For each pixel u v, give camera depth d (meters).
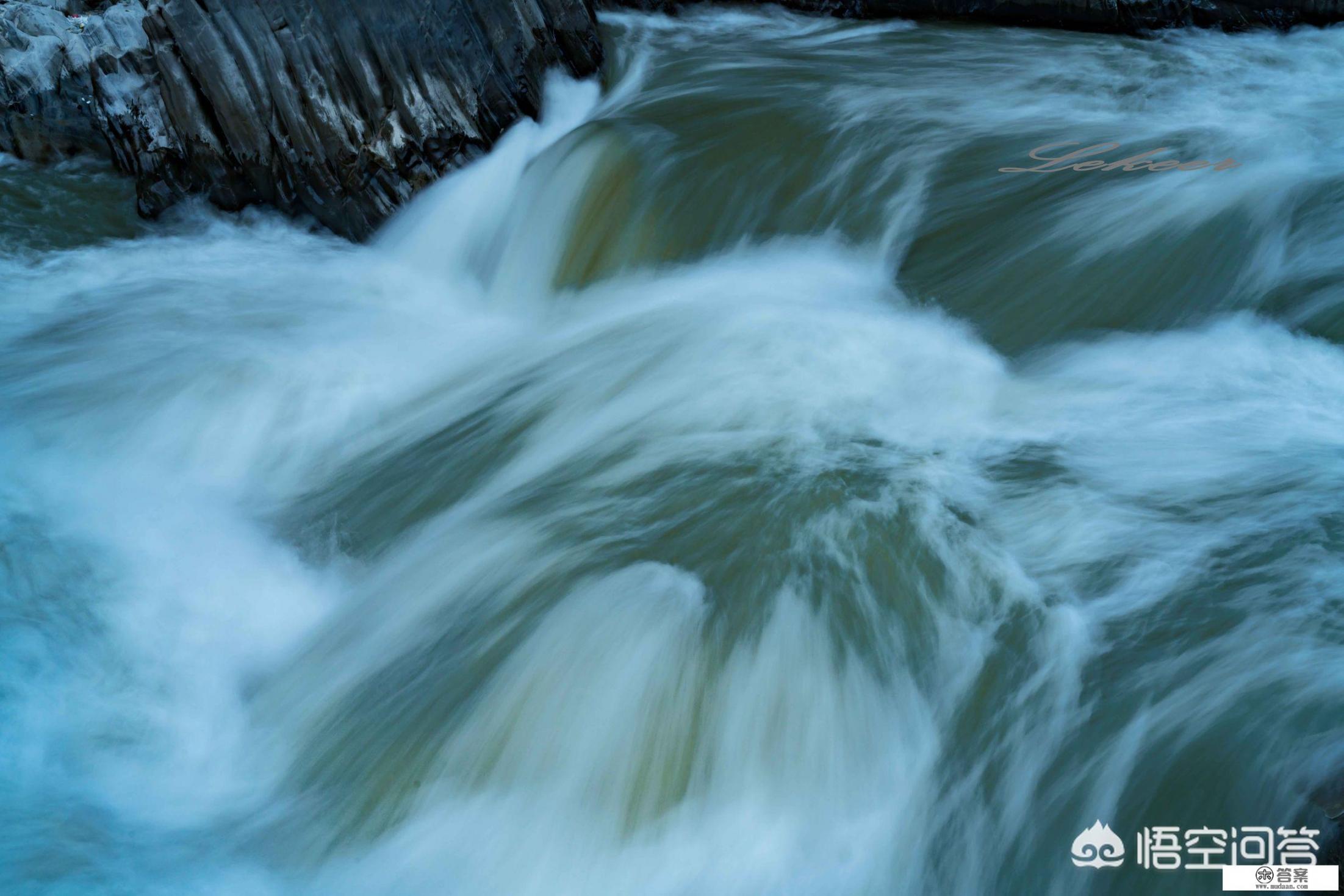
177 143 7.54
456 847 3.68
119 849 3.61
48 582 4.64
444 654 4.27
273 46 7.25
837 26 9.85
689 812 3.69
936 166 7.01
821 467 4.85
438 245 7.41
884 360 5.62
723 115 7.63
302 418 5.84
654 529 4.64
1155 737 3.62
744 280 6.55
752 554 4.41
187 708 4.19
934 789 3.63
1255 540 4.31
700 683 3.95
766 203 6.97
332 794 3.88
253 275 7.20
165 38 7.35
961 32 9.66
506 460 5.38
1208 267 5.96
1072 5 9.52
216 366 6.03
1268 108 7.78
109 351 6.23
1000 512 4.57
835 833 3.59
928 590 4.21
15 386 5.95
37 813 3.69
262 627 4.62
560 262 6.95
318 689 4.28
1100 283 6.02
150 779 3.91
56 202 7.68
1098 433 5.03
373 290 7.16
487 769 3.89
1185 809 3.42
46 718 4.03
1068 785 3.56
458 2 7.46
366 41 7.25
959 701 3.84
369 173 7.41
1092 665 3.89
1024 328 5.91
